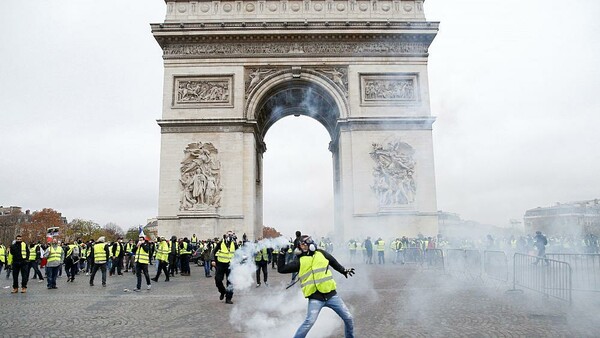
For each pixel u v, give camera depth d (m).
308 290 16.05
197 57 75.38
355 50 75.75
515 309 25.41
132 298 32.81
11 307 28.80
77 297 33.69
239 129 73.31
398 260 64.75
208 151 72.69
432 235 70.44
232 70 75.25
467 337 19.05
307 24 74.25
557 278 28.12
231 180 72.19
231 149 72.94
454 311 25.14
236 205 71.50
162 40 75.44
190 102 74.38
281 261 16.47
